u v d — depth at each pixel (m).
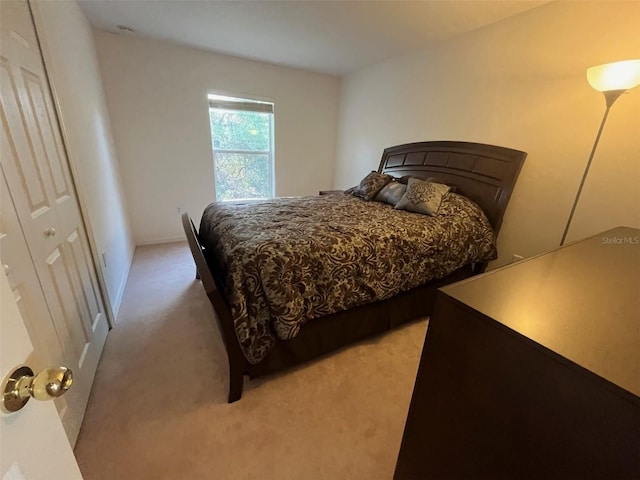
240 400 1.46
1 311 0.41
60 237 1.38
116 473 1.13
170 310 2.28
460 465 0.81
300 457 1.21
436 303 0.81
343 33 2.78
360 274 1.67
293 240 1.59
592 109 1.96
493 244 2.35
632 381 0.51
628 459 0.50
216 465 1.17
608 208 1.96
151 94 3.32
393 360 1.76
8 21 1.14
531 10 2.18
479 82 2.60
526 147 2.34
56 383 0.43
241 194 4.29
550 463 0.61
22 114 1.17
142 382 1.57
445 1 2.14
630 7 1.75
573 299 0.81
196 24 2.70
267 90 3.92
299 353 1.61
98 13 2.51
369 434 1.31
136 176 3.49
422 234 1.96
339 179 4.70
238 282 1.38
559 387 0.58
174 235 3.90
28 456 0.44
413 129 3.31
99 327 1.79
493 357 0.69
